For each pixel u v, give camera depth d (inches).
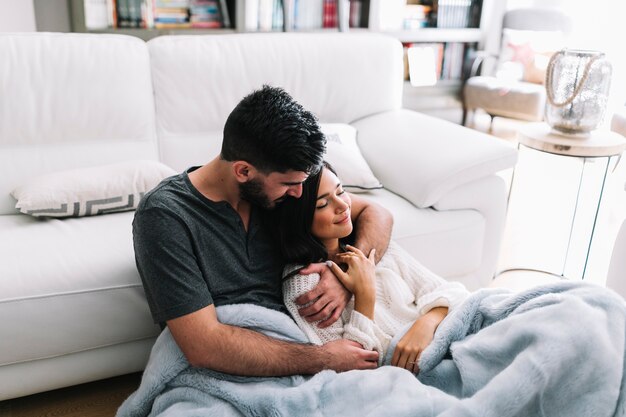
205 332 43.5
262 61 85.3
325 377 44.6
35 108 73.0
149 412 48.1
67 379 59.7
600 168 149.9
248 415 42.8
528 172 148.3
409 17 157.0
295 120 43.0
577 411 40.6
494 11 166.2
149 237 43.7
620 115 110.8
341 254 53.6
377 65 94.0
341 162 78.7
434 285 55.2
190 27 127.1
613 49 162.6
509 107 158.4
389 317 53.2
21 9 114.4
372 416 40.1
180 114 81.1
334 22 142.6
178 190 46.4
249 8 128.7
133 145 78.4
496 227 82.9
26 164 72.4
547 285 48.3
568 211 123.6
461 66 172.4
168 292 43.4
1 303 53.6
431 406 40.4
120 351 60.9
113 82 76.5
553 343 40.6
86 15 116.7
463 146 79.6
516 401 39.3
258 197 46.6
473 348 45.4
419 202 76.1
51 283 55.6
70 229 64.4
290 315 51.0
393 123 89.6
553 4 176.6
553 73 87.0
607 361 40.4
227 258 48.2
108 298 57.5
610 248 106.7
